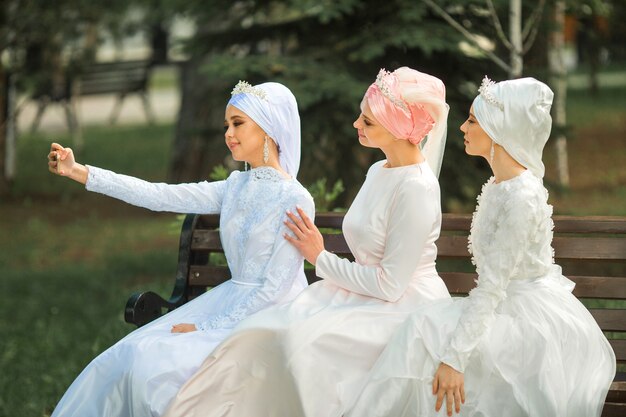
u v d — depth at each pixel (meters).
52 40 14.91
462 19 9.06
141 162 18.88
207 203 4.81
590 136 18.53
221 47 9.99
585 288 4.60
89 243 13.09
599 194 13.91
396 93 4.22
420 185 4.22
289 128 4.64
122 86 22.97
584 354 3.98
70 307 10.03
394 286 4.21
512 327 3.97
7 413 6.88
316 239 4.41
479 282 3.97
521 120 3.98
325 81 8.52
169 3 10.66
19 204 15.48
